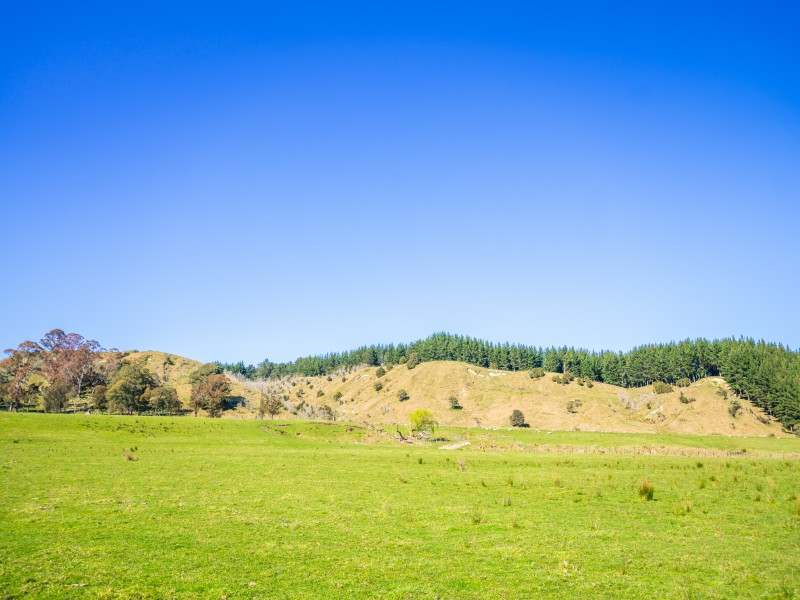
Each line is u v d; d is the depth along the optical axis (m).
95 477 41.97
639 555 21.88
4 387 145.12
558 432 130.88
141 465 51.09
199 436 91.94
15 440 73.69
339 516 29.38
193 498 33.88
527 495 36.97
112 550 21.72
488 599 16.89
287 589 17.66
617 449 90.25
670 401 189.38
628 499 34.81
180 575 18.89
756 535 25.27
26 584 17.55
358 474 48.09
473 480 44.44
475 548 22.98
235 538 24.06
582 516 29.72
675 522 28.16
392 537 24.78
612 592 17.53
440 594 17.33
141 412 151.75
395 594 17.28
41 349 172.12
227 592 17.27
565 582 18.52
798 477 43.75
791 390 159.12
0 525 25.52
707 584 18.30
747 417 167.75
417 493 37.69
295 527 26.50
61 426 88.19
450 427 141.25
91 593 16.95
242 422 109.81
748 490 37.53
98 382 173.25
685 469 50.72
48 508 29.45
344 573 19.39
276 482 42.03
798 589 17.52
